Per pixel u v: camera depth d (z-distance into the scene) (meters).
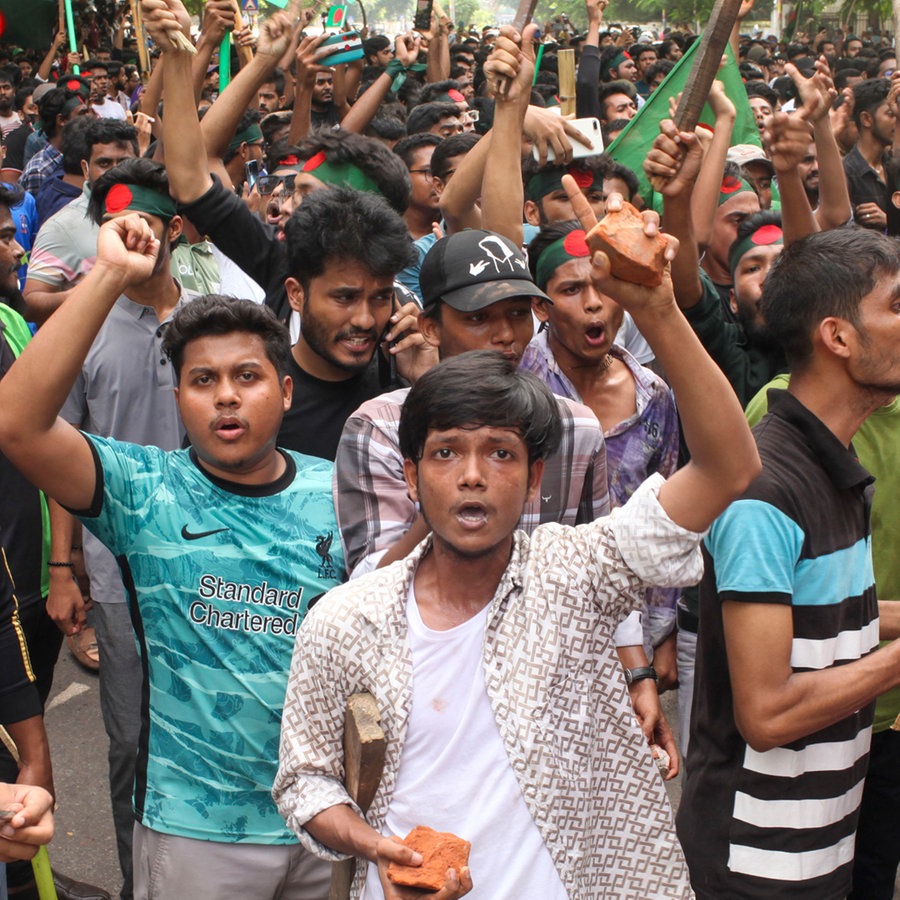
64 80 10.07
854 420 2.31
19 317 3.26
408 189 3.72
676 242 1.58
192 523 2.30
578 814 1.78
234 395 2.26
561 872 1.75
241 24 5.71
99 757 4.29
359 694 1.76
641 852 1.86
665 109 4.71
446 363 1.75
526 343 2.56
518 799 1.74
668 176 2.81
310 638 1.80
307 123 6.47
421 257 4.36
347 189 2.67
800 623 2.20
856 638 2.28
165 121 3.18
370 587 1.81
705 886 2.34
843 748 2.26
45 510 3.21
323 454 2.80
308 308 2.68
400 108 7.96
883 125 6.82
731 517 2.14
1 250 3.64
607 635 1.82
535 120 4.07
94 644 4.95
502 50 3.03
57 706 4.66
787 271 2.29
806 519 2.17
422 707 1.76
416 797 1.76
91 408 3.54
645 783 1.85
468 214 3.63
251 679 2.29
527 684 1.74
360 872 1.85
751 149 5.52
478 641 1.77
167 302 3.60
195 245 4.27
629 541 1.76
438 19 9.66
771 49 18.77
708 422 1.67
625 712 1.83
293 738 1.82
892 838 2.85
